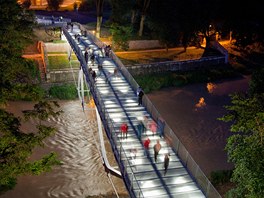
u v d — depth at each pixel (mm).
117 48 58281
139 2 59438
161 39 58000
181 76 53219
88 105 44594
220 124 41562
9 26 26469
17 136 19750
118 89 32469
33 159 32781
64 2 86875
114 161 33188
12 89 21141
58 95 46219
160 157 23078
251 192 17531
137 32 63125
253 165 17891
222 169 32500
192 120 42344
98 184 29781
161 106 45562
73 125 40281
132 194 19281
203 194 20000
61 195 28188
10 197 27516
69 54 49875
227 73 56344
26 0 82562
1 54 23156
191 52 61250
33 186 29000
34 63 48781
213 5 54094
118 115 28266
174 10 55375
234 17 56375
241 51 65688
